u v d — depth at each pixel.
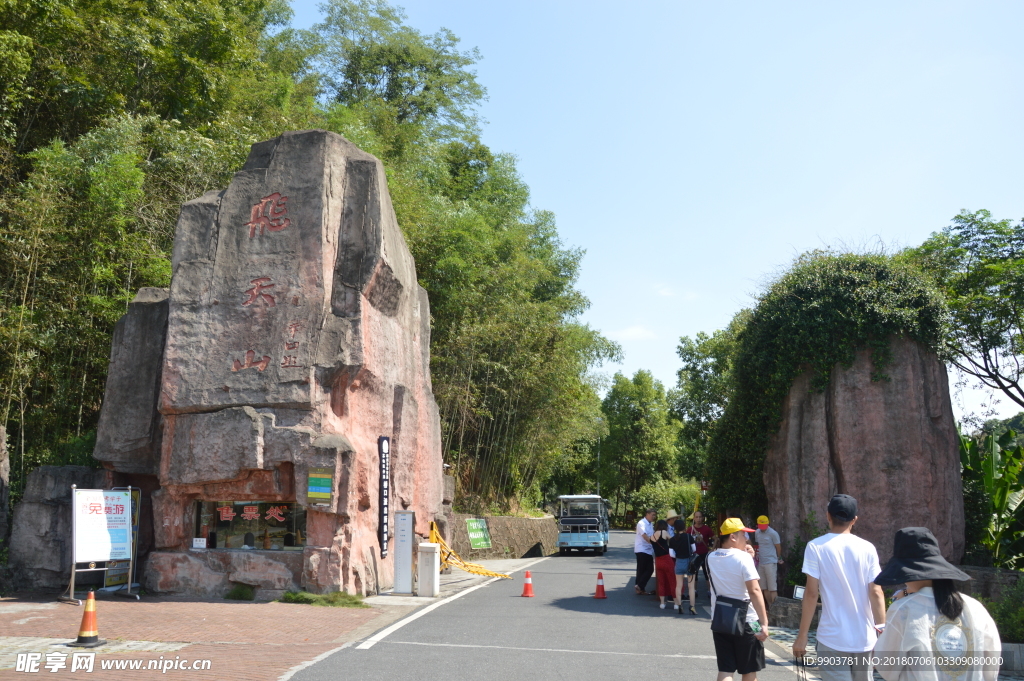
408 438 17.05
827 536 5.16
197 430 14.10
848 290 15.09
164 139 21.98
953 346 16.55
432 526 19.80
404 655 8.84
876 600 4.93
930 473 14.20
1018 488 16.27
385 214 15.98
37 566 14.80
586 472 60.81
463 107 43.19
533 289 37.88
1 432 16.34
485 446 33.66
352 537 13.84
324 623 11.03
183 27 24.25
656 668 8.42
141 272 20.08
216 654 8.77
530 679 7.77
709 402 36.81
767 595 12.47
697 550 14.91
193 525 14.37
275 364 14.23
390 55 41.25
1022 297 22.52
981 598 11.45
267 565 13.64
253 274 14.84
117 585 14.38
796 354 15.33
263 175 15.42
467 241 29.48
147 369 15.73
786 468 15.23
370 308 15.46
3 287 18.30
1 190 19.86
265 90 29.11
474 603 13.67
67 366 19.31
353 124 29.22
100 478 15.64
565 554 33.47
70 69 21.53
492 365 30.59
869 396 14.66
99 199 18.88
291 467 13.85
